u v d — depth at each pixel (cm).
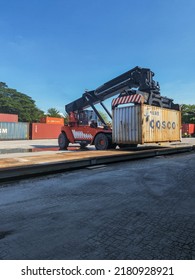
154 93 1109
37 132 3416
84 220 335
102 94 1285
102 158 784
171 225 319
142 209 380
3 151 1373
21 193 465
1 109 7081
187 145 1328
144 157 1002
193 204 405
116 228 308
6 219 338
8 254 246
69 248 257
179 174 648
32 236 285
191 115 6209
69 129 1464
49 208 383
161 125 1120
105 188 502
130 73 1169
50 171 644
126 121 1052
